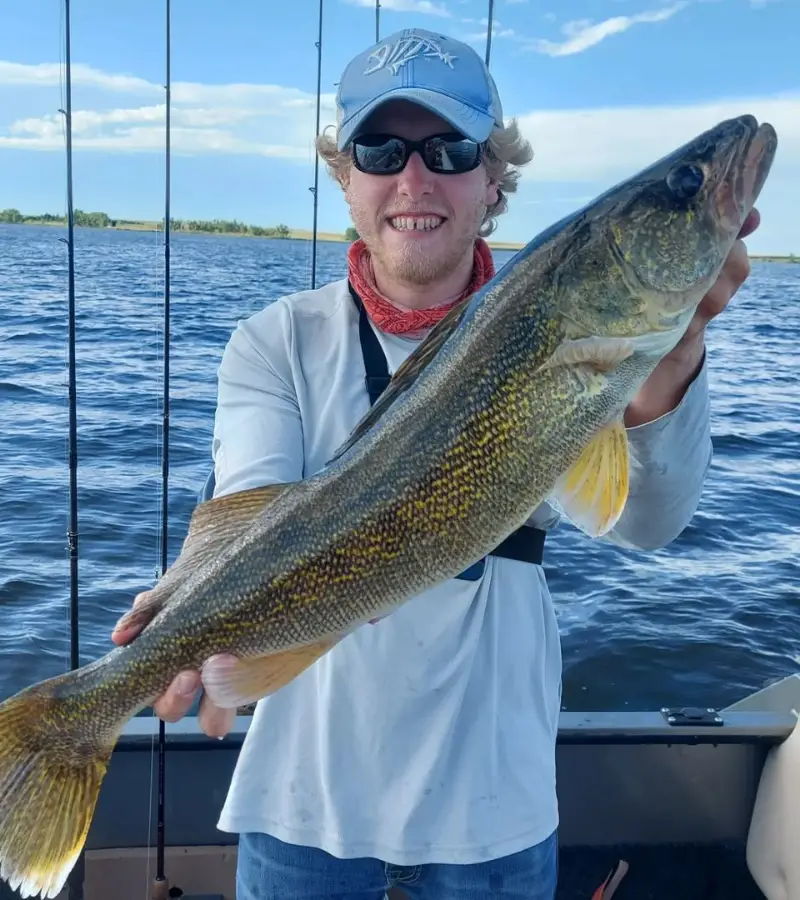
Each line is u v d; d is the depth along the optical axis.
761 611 2.52
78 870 1.15
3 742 0.83
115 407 4.68
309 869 0.86
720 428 5.03
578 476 0.75
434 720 0.84
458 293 0.95
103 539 2.86
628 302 0.74
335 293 0.96
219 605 0.80
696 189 0.74
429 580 0.78
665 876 1.25
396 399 0.80
